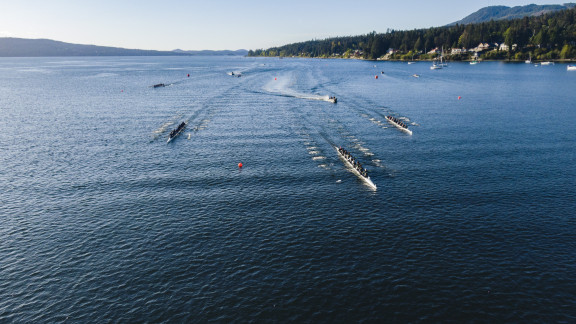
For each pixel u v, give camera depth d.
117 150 79.88
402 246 42.94
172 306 34.00
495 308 33.47
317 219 49.41
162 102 141.38
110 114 118.50
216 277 37.91
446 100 140.38
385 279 37.38
